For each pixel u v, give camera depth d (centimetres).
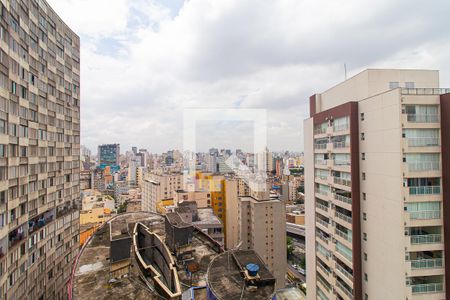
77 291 1909
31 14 2348
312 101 3000
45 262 2595
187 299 1891
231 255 1938
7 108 1947
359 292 2084
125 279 2091
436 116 1744
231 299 1404
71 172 3212
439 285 1686
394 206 1745
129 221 3756
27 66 2270
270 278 1577
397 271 1727
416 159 1716
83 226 6181
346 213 2238
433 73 2167
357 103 2122
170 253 2431
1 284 1866
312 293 2859
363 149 2066
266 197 4603
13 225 2044
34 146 2391
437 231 1725
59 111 2917
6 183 1928
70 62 3195
